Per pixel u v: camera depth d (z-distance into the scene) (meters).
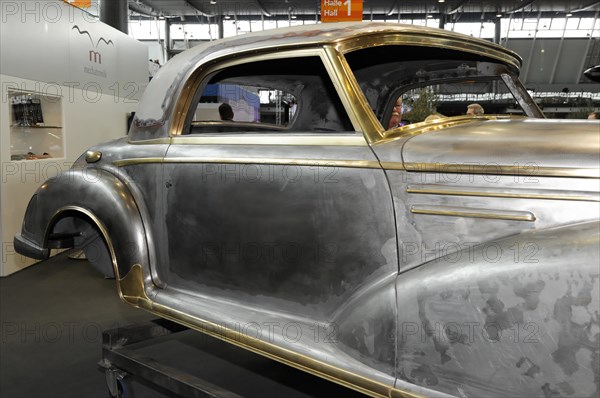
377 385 1.37
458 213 1.33
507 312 1.17
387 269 1.44
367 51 2.02
